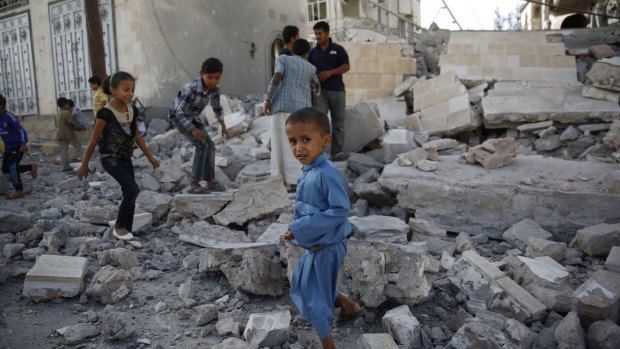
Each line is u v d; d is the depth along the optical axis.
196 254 3.81
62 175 7.54
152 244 4.12
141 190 5.68
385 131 7.10
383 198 4.92
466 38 8.99
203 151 5.01
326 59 5.92
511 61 8.41
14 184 6.07
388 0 28.41
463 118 7.03
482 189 4.31
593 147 5.80
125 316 2.92
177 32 11.03
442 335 2.66
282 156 5.15
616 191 4.04
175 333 2.72
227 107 9.02
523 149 6.25
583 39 9.28
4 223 4.39
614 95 6.77
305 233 2.17
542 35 8.90
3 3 12.76
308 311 2.31
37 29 12.08
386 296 2.91
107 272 3.27
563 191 4.09
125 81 3.88
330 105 6.07
